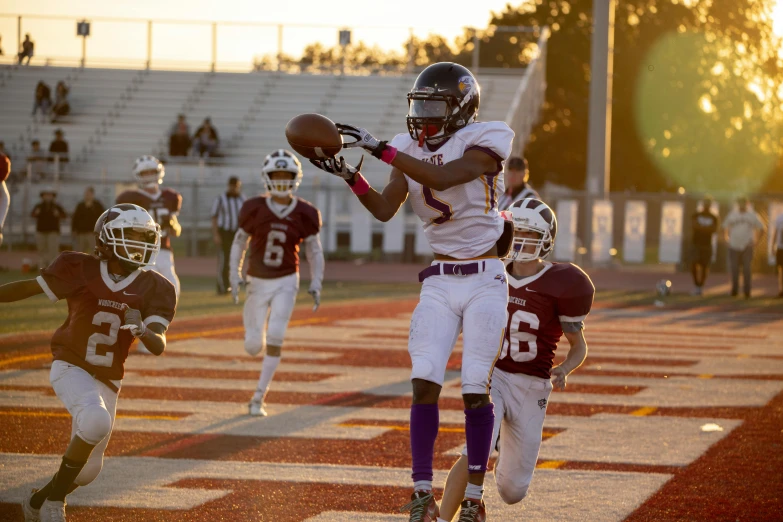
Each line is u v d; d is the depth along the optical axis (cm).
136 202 1694
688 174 7606
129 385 1382
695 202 4428
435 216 724
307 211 1290
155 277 783
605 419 1187
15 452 978
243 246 1295
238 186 2800
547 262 794
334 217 4412
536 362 766
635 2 7675
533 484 887
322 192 4397
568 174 7800
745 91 7569
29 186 4669
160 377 1452
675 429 1130
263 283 1251
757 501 832
